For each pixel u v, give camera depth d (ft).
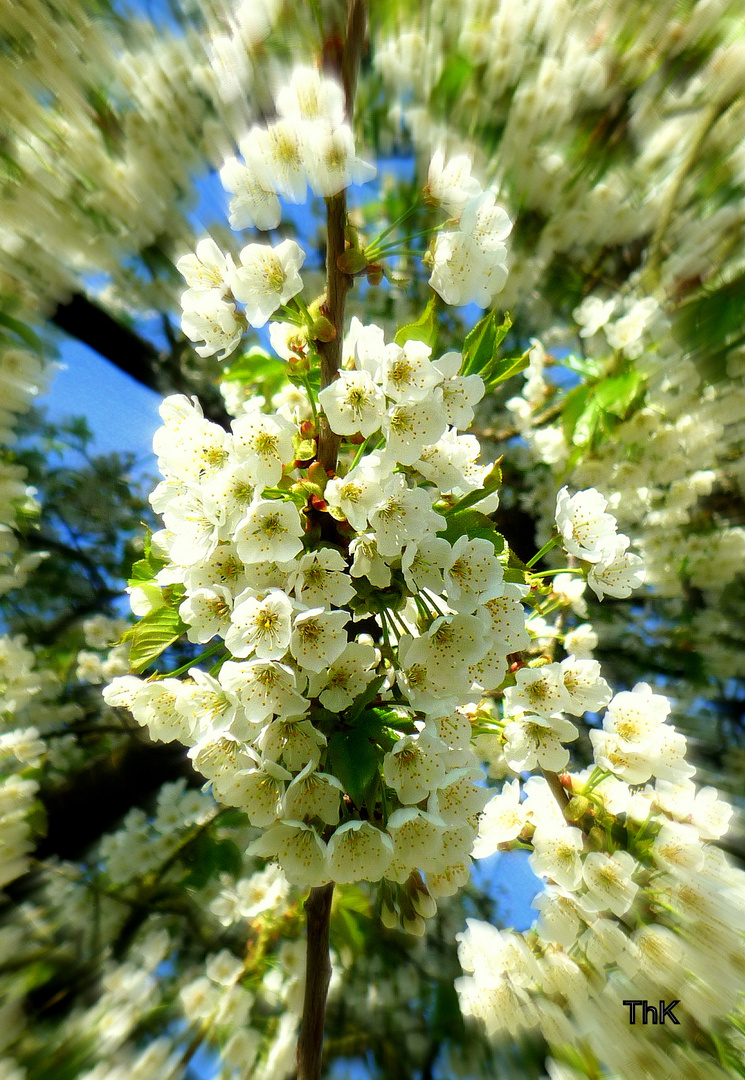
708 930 1.12
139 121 1.76
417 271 2.02
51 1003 1.64
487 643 0.89
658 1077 1.09
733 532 1.96
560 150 1.70
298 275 0.89
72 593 2.46
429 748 0.85
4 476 2.04
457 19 1.66
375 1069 1.67
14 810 1.79
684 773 1.10
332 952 1.72
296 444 0.95
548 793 1.17
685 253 1.56
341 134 0.86
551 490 2.22
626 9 1.55
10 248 1.78
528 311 1.96
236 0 1.42
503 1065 1.59
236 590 0.90
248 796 0.85
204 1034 1.55
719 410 1.65
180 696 0.90
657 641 2.31
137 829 1.87
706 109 1.49
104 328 2.29
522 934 1.22
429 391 0.89
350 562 0.92
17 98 1.66
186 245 1.99
